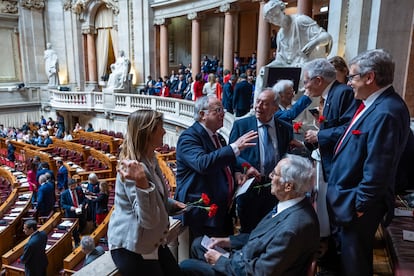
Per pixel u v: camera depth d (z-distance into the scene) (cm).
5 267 539
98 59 2002
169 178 780
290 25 544
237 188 254
